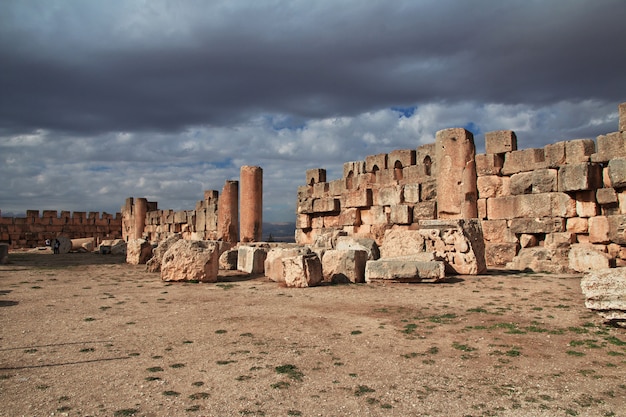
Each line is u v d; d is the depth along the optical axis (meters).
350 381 7.71
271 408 6.69
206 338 10.27
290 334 10.56
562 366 8.39
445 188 21.70
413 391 7.32
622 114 20.12
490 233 23.67
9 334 10.53
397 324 11.35
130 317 12.38
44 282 19.20
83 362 8.59
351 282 18.06
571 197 21.31
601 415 6.50
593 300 10.82
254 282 19.09
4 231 51.81
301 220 34.03
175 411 6.55
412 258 18.08
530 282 16.55
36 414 6.38
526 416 6.48
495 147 23.98
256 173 30.19
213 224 40.19
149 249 28.78
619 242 19.84
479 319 11.69
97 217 57.12
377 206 28.33
